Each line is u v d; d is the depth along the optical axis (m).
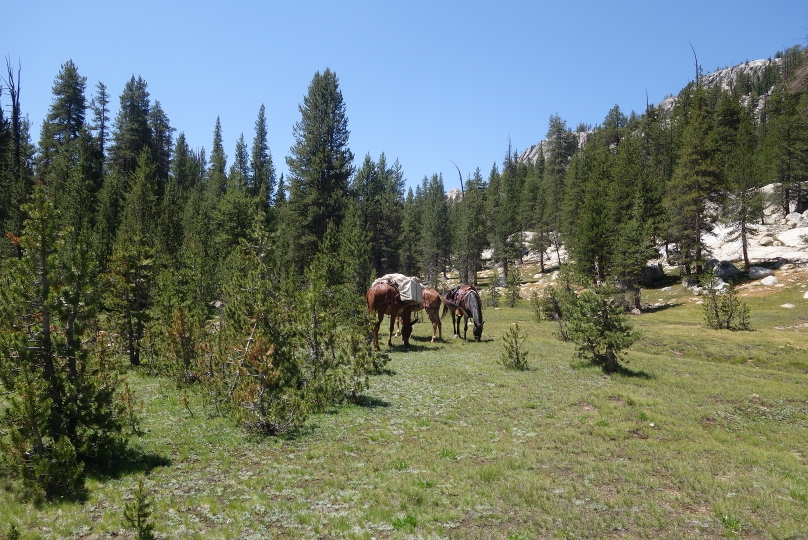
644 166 79.19
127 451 10.73
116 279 20.80
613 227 59.03
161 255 41.84
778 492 9.59
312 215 57.59
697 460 11.20
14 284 9.84
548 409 15.03
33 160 76.75
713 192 56.66
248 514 8.23
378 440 12.16
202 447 11.42
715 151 56.66
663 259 70.56
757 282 51.22
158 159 92.38
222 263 41.66
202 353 15.99
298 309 16.33
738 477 10.23
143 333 21.50
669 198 59.16
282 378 14.66
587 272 48.91
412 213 105.19
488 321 42.16
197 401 15.46
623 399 16.08
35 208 10.09
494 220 105.25
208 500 8.70
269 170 91.00
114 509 8.36
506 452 11.48
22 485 8.99
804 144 65.56
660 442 12.42
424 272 102.69
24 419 8.95
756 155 79.06
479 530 7.88
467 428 13.24
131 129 82.25
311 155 60.56
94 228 51.47
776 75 150.50
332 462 10.70
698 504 9.03
